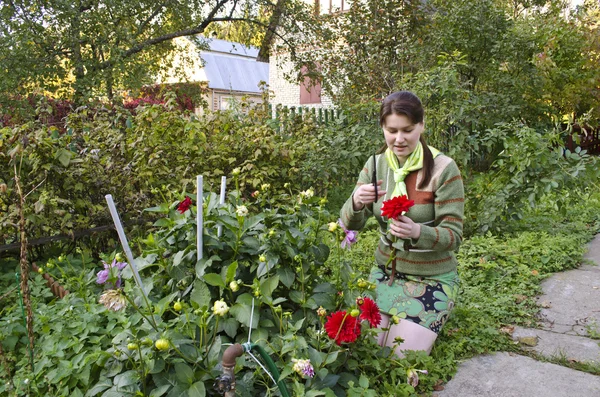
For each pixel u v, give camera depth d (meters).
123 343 1.92
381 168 2.63
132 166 4.08
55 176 3.46
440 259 2.52
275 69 17.81
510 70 9.98
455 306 3.12
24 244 2.01
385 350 2.34
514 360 2.60
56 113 8.39
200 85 15.88
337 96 10.91
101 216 3.72
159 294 2.35
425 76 5.83
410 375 2.17
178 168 4.40
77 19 10.06
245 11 13.17
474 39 9.30
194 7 12.53
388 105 2.37
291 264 2.30
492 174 5.18
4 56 9.55
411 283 2.54
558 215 5.71
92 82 10.20
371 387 2.19
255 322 1.96
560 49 10.27
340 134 6.15
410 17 10.09
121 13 10.99
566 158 4.90
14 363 2.32
